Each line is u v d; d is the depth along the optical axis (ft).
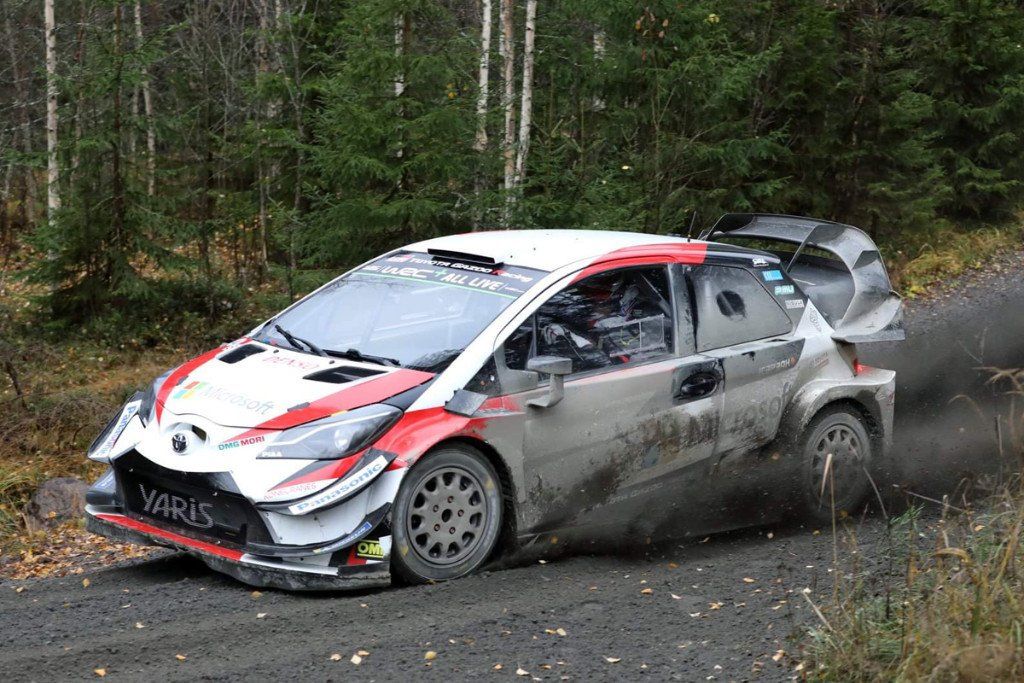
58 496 25.02
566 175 39.83
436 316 17.98
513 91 47.70
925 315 44.16
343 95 40.19
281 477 15.34
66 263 44.04
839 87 51.08
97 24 53.67
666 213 42.04
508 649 13.71
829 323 22.08
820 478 20.74
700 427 19.21
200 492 15.90
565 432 17.49
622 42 45.14
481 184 41.22
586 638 14.15
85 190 43.88
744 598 15.80
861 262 23.45
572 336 18.02
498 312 17.58
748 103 50.90
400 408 16.02
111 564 19.39
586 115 45.47
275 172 54.70
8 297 48.78
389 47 43.29
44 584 16.81
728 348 19.92
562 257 18.94
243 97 61.05
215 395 16.72
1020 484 17.54
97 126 44.01
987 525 15.48
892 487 21.71
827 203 51.47
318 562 15.35
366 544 15.49
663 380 18.67
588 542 18.47
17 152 44.42
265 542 15.46
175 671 12.95
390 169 39.01
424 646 13.78
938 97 59.62
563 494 17.69
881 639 12.59
